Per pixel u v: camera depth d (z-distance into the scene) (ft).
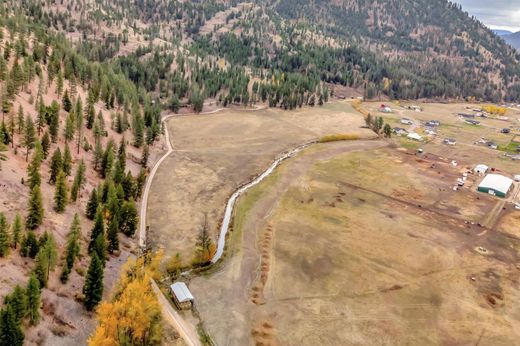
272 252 284.00
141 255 246.27
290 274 260.01
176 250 277.44
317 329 214.48
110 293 214.07
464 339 216.13
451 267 282.36
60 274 212.43
